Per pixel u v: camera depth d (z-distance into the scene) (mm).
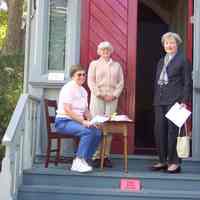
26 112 5691
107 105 6035
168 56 5805
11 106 10266
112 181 5391
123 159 6246
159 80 5766
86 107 5844
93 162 6012
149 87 10242
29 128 5801
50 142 5793
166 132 5750
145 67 10383
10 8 12516
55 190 5266
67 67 6488
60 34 6570
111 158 6258
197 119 6367
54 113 6348
